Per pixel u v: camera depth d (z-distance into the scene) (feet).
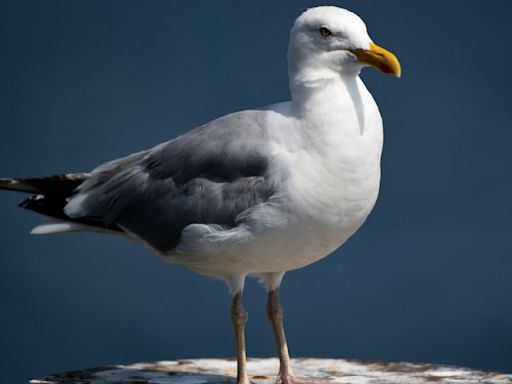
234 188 26.53
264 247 26.27
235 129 26.91
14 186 29.96
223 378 28.35
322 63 25.98
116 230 29.01
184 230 27.12
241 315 27.27
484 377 28.04
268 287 28.37
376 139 26.03
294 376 27.89
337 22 25.77
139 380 28.09
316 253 26.63
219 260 26.94
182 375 28.71
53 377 28.48
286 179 25.70
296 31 26.27
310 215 25.73
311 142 25.67
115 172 29.30
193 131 28.02
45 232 29.76
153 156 28.50
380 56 25.53
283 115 26.40
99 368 29.60
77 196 29.43
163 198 27.81
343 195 25.70
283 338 28.09
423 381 27.66
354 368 29.48
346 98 25.84
